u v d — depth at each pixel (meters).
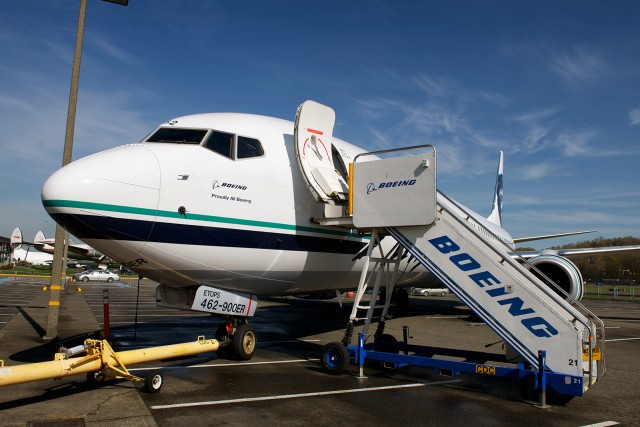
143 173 6.53
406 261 11.81
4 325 12.31
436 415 5.34
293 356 8.79
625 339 12.62
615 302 36.75
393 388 6.57
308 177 7.92
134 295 27.38
